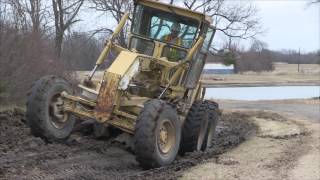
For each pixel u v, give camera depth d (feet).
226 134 60.54
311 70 351.87
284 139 52.90
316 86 185.16
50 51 69.92
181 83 38.86
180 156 40.55
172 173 32.35
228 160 38.40
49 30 83.46
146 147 32.32
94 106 33.94
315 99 136.26
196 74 42.39
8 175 27.02
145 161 32.83
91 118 34.47
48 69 64.80
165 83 37.88
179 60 39.45
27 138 36.86
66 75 69.56
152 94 37.60
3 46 56.65
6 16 64.85
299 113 91.04
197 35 39.34
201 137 42.04
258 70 309.01
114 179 29.50
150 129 32.32
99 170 31.27
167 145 34.83
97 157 34.27
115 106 33.30
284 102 124.57
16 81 57.36
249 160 39.24
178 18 39.75
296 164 38.78
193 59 39.47
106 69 35.32
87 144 37.27
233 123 73.82
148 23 40.47
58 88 35.32
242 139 53.11
